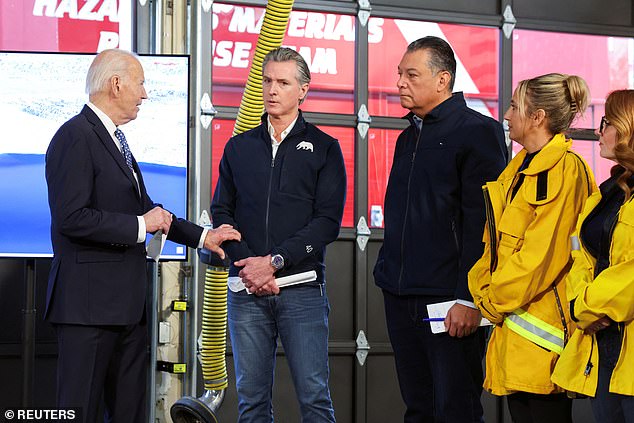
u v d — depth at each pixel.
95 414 3.13
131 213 3.19
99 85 3.18
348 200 5.37
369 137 5.42
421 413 3.32
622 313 2.41
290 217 3.37
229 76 5.18
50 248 4.06
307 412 3.37
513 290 2.72
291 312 3.35
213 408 4.30
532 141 2.86
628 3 5.82
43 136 4.08
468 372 3.16
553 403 2.79
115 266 3.13
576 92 2.83
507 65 5.59
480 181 3.14
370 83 5.45
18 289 4.81
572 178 2.75
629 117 2.50
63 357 3.09
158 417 4.50
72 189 3.02
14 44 4.80
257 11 5.23
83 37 4.86
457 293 3.10
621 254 2.46
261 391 3.40
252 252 3.38
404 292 3.25
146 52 4.87
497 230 2.89
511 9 5.61
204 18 5.05
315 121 5.29
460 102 3.29
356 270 5.33
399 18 5.46
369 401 5.31
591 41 5.77
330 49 5.38
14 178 4.06
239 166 3.44
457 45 5.57
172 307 4.51
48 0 4.83
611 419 2.50
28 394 4.02
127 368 3.25
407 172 3.32
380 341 5.36
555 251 2.74
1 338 4.79
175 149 4.19
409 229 3.26
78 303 3.07
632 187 2.50
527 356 2.74
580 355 2.58
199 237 3.38
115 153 3.16
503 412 5.46
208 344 4.27
